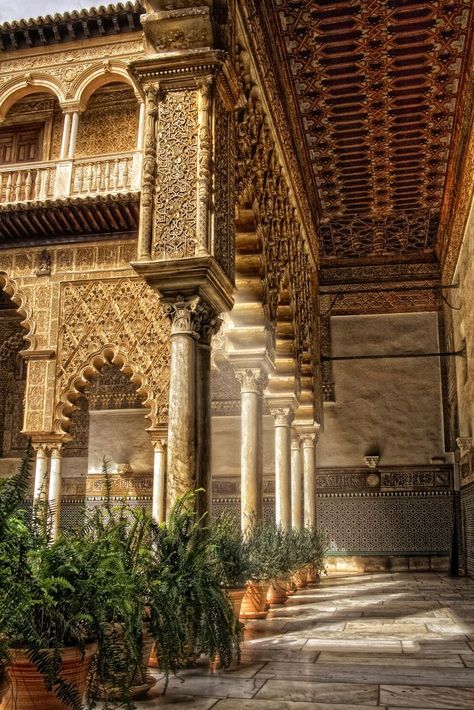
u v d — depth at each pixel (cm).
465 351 1098
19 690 255
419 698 327
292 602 761
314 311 1212
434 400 1332
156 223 480
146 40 510
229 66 507
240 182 595
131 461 1319
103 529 348
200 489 412
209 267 460
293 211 959
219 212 491
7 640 246
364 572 1270
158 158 491
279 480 915
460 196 1043
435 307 1371
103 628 270
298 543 830
